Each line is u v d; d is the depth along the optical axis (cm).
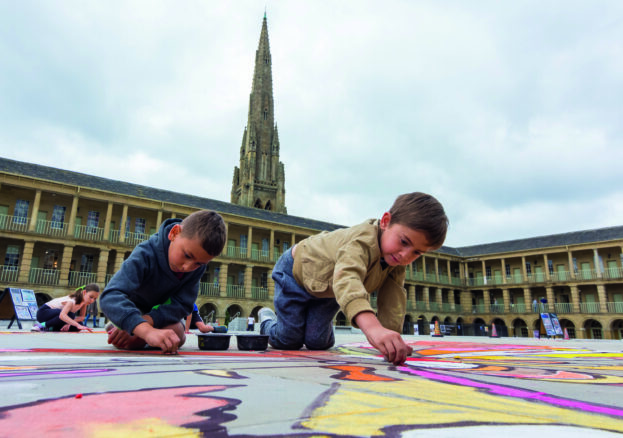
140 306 305
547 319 2327
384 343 199
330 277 304
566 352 427
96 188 3041
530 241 4822
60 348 278
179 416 72
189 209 3403
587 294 4122
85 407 79
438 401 92
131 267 272
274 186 7288
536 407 91
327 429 63
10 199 2862
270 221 3856
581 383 145
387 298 309
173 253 277
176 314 299
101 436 57
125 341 275
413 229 233
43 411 75
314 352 328
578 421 75
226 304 3462
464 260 5006
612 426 71
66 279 2798
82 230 3020
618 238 3934
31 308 1091
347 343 588
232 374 140
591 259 4134
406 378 143
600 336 4006
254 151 7256
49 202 2986
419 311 4453
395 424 67
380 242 257
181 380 121
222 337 292
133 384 112
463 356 313
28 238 2723
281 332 371
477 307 4856
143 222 3359
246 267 3666
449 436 59
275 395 96
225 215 3634
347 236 281
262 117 7700
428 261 4903
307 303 357
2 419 68
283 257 385
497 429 65
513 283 4547
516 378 156
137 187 3562
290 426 64
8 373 136
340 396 96
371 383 123
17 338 450
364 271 246
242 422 67
